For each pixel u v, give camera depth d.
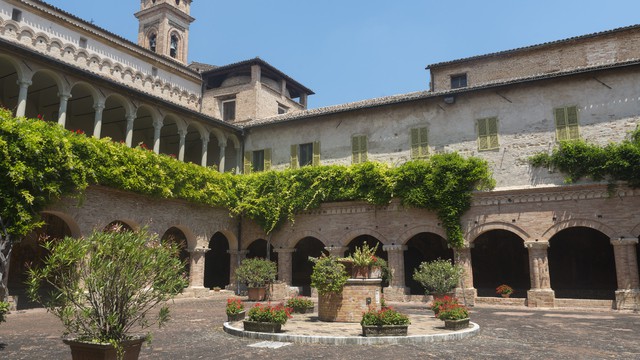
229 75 37.19
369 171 25.02
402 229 24.45
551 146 22.39
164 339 12.23
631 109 21.27
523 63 26.83
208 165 32.09
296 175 27.14
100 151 19.62
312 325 14.03
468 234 22.91
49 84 23.70
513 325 15.20
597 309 20.17
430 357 10.07
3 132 16.14
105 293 7.55
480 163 23.11
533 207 21.89
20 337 12.34
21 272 24.50
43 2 25.77
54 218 25.25
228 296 26.09
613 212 20.38
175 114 26.00
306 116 28.17
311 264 32.12
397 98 27.09
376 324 12.04
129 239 7.92
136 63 31.08
